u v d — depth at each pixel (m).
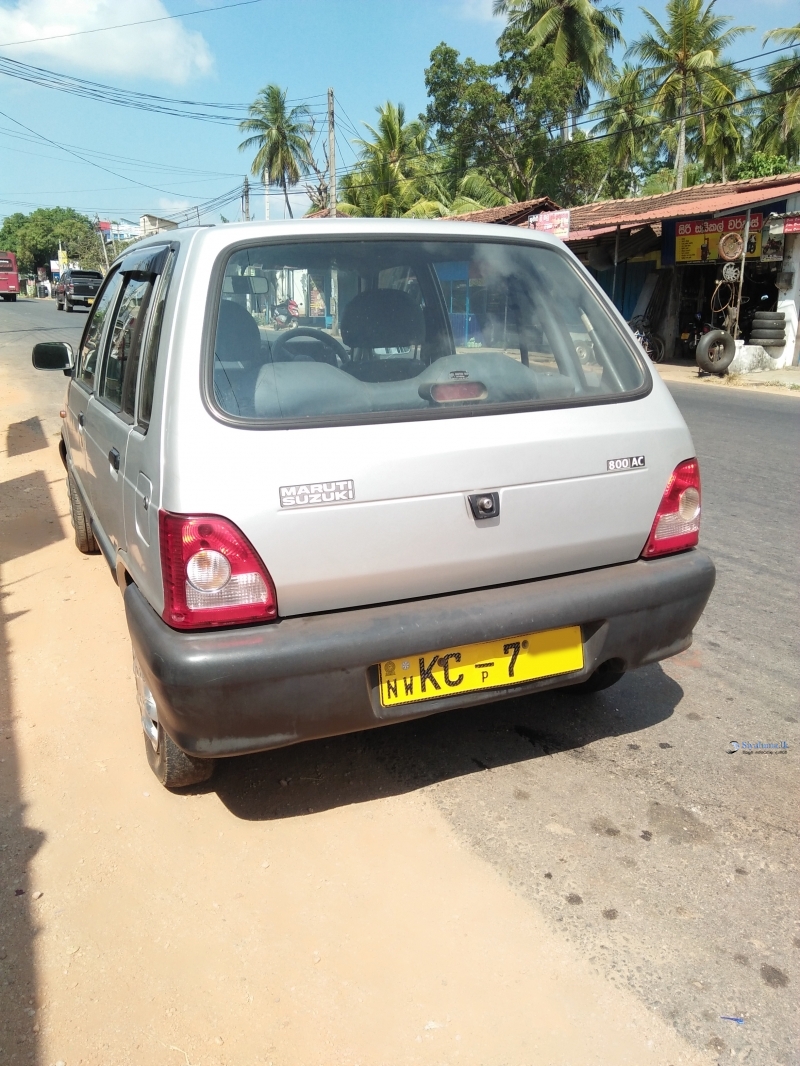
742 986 2.02
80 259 69.06
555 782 2.85
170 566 2.14
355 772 2.91
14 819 2.65
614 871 2.42
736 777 2.89
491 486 2.37
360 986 2.03
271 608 2.19
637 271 20.92
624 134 33.31
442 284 2.77
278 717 2.20
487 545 2.40
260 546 2.14
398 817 2.66
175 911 2.27
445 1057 1.84
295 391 2.29
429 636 2.29
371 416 2.29
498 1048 1.87
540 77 28.50
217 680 2.12
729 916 2.24
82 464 4.15
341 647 2.20
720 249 16.23
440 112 29.81
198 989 2.02
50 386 13.73
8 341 21.31
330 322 2.62
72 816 2.67
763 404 12.10
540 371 2.69
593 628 2.58
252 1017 1.95
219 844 2.54
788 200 16.05
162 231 3.37
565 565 2.57
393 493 2.25
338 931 2.20
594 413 2.59
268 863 2.45
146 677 2.29
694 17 30.88
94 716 3.28
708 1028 1.91
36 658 3.79
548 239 3.00
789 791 2.81
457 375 2.53
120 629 4.08
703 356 15.52
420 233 2.74
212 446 2.14
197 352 2.26
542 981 2.04
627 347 2.81
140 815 2.67
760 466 7.78
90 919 2.24
